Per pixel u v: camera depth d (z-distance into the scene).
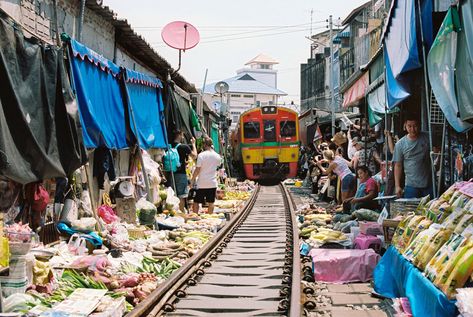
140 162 12.46
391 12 10.37
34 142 7.19
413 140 10.07
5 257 5.85
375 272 7.90
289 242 11.95
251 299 7.51
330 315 6.84
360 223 10.16
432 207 7.27
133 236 10.78
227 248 11.79
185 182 15.89
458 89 7.14
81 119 9.23
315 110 34.00
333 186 19.03
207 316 6.75
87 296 6.41
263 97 82.25
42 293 6.50
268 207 21.06
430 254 6.29
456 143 9.66
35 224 8.31
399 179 10.38
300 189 28.36
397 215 9.34
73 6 10.22
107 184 12.09
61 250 8.14
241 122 33.59
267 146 33.31
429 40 8.66
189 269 8.95
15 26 7.18
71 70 9.02
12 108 6.87
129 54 14.59
